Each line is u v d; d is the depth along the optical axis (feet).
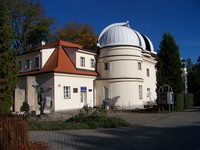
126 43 114.62
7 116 28.89
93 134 43.88
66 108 100.32
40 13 156.97
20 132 28.37
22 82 108.27
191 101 131.13
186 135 41.63
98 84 117.08
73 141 37.70
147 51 132.98
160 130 47.70
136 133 44.37
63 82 100.32
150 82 141.18
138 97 115.55
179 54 104.32
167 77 102.22
